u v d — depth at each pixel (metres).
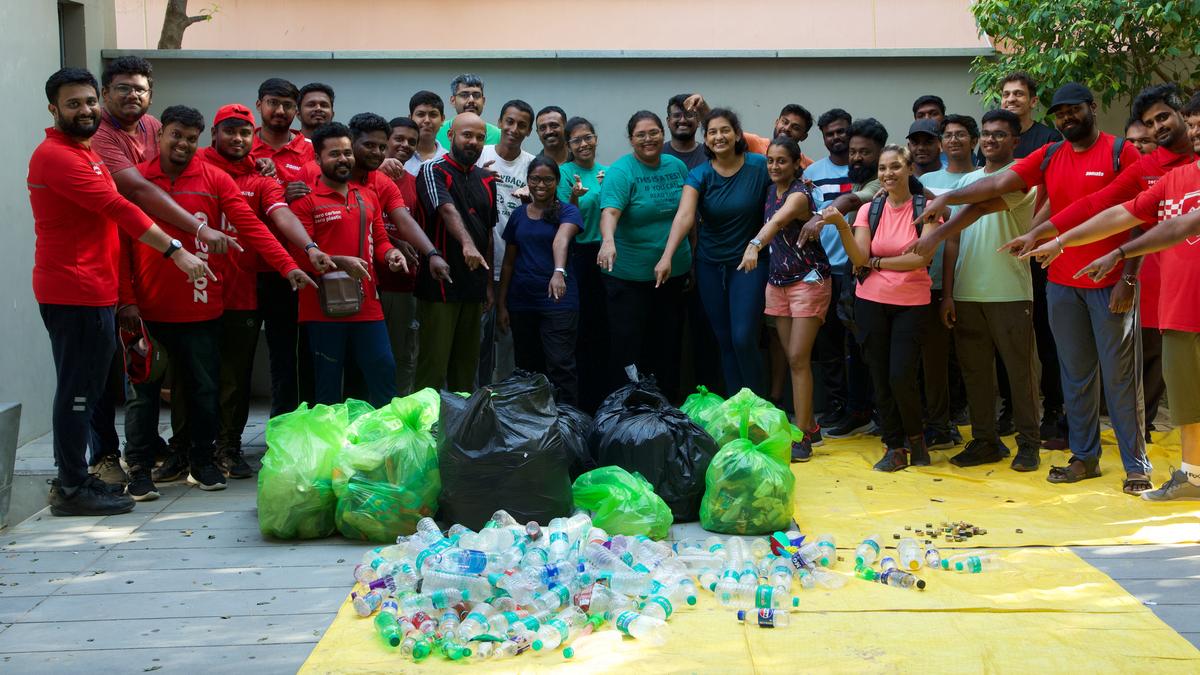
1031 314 5.86
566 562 3.97
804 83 7.90
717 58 7.87
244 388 5.95
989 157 5.93
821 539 4.39
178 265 5.03
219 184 5.52
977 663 3.34
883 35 9.87
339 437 4.98
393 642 3.52
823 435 7.00
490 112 7.95
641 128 6.61
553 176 6.52
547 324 6.61
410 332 6.52
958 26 9.83
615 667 3.35
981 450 6.04
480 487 4.60
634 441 5.05
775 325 6.97
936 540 4.61
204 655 3.52
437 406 5.37
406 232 6.07
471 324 6.52
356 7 9.90
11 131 6.72
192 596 4.07
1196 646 3.48
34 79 7.02
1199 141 4.80
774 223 6.04
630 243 6.77
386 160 6.37
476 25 9.94
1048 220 5.34
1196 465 5.19
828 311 7.09
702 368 7.41
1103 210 5.23
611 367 6.94
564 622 3.57
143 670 3.41
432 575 3.85
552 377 6.60
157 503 5.41
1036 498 5.30
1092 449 5.60
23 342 6.82
